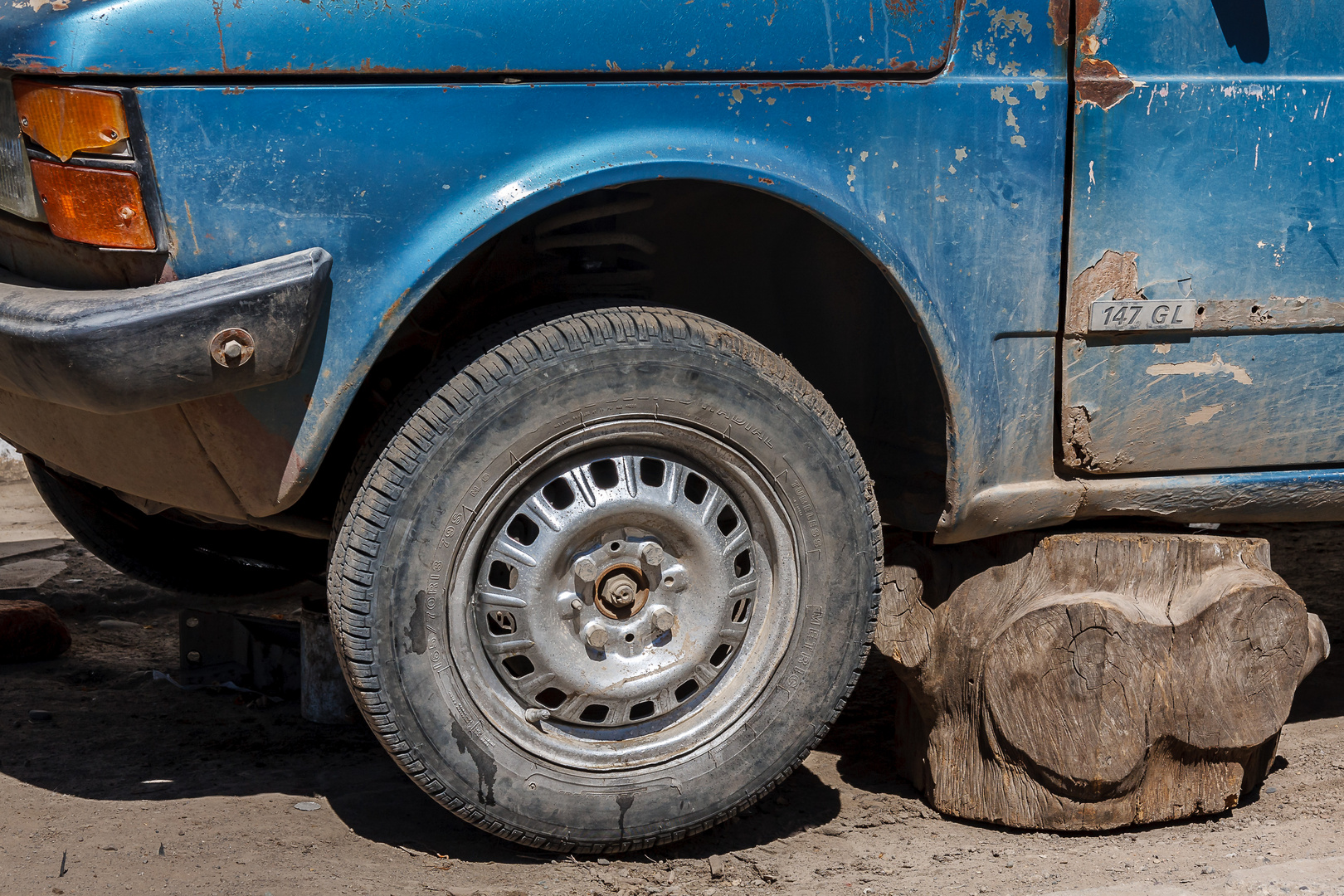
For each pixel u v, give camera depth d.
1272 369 2.89
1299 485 2.99
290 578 3.94
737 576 2.64
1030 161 2.67
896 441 3.09
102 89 2.13
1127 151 2.72
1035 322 2.72
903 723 3.15
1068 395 2.78
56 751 3.15
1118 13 2.69
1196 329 2.81
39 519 5.67
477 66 2.30
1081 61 2.68
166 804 2.83
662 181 2.74
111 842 2.59
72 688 3.66
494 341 2.44
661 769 2.57
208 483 2.43
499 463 2.41
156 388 2.15
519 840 2.53
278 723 3.42
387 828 2.74
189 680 3.72
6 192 2.27
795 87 2.49
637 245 2.69
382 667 2.38
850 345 3.14
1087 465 2.82
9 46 2.13
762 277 3.10
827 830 2.83
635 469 2.53
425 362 2.79
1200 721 2.79
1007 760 2.82
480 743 2.47
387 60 2.26
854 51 2.52
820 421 2.59
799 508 2.60
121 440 2.45
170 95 2.15
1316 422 2.95
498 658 2.50
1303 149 2.83
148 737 3.28
